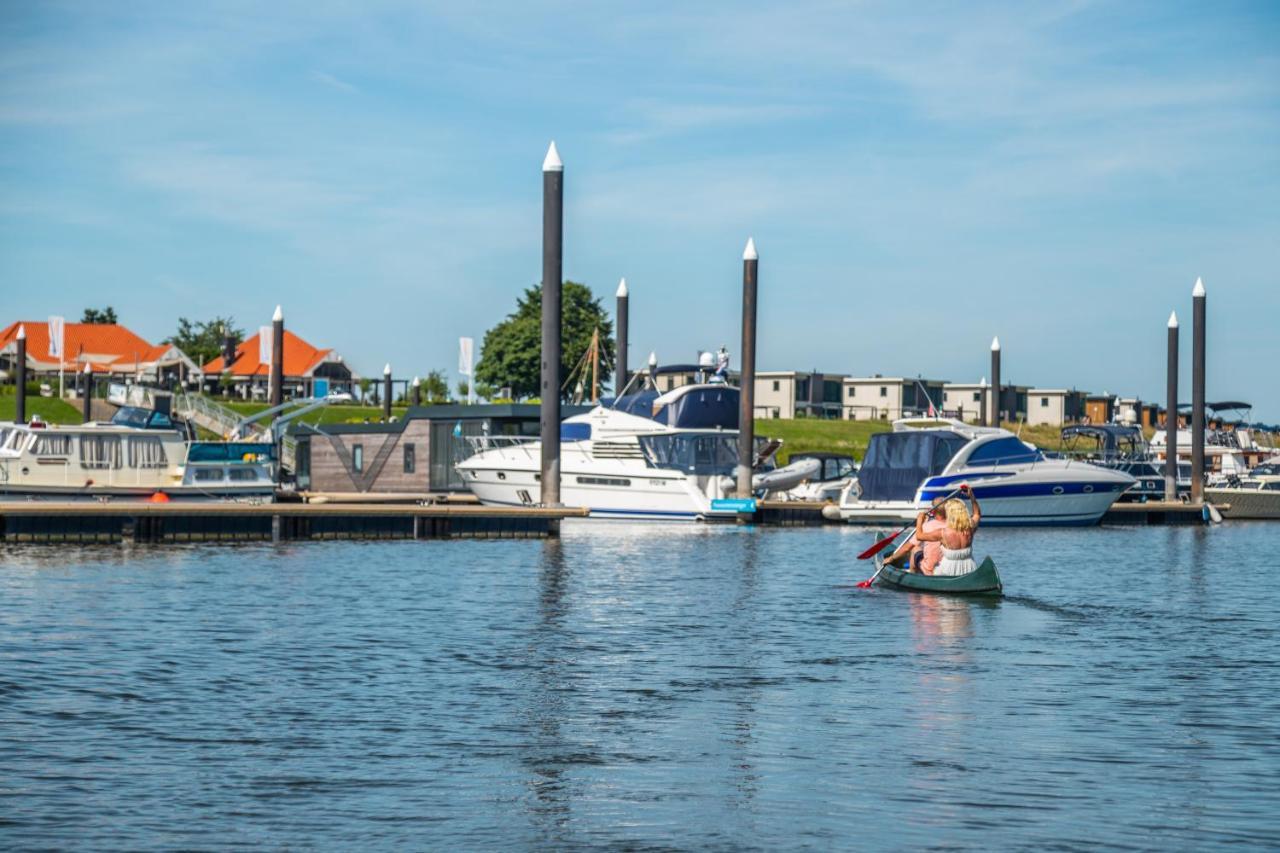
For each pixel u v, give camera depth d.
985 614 35.84
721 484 75.44
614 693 24.30
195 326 193.50
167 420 67.12
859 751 20.08
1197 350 93.69
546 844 15.81
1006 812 17.03
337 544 56.91
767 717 22.39
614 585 42.41
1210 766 19.27
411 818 16.67
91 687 24.20
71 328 159.62
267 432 77.44
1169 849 15.70
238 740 20.36
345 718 21.97
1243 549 64.25
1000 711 22.94
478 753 19.81
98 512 54.22
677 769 19.02
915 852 15.59
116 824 16.25
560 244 64.19
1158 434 123.94
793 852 15.58
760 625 33.31
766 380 152.50
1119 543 68.12
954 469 76.25
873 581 42.88
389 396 114.88
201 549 53.09
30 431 61.59
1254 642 31.20
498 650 29.05
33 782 17.94
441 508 61.59
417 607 36.19
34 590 38.47
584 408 86.62
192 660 27.22
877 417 154.25
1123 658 28.62
